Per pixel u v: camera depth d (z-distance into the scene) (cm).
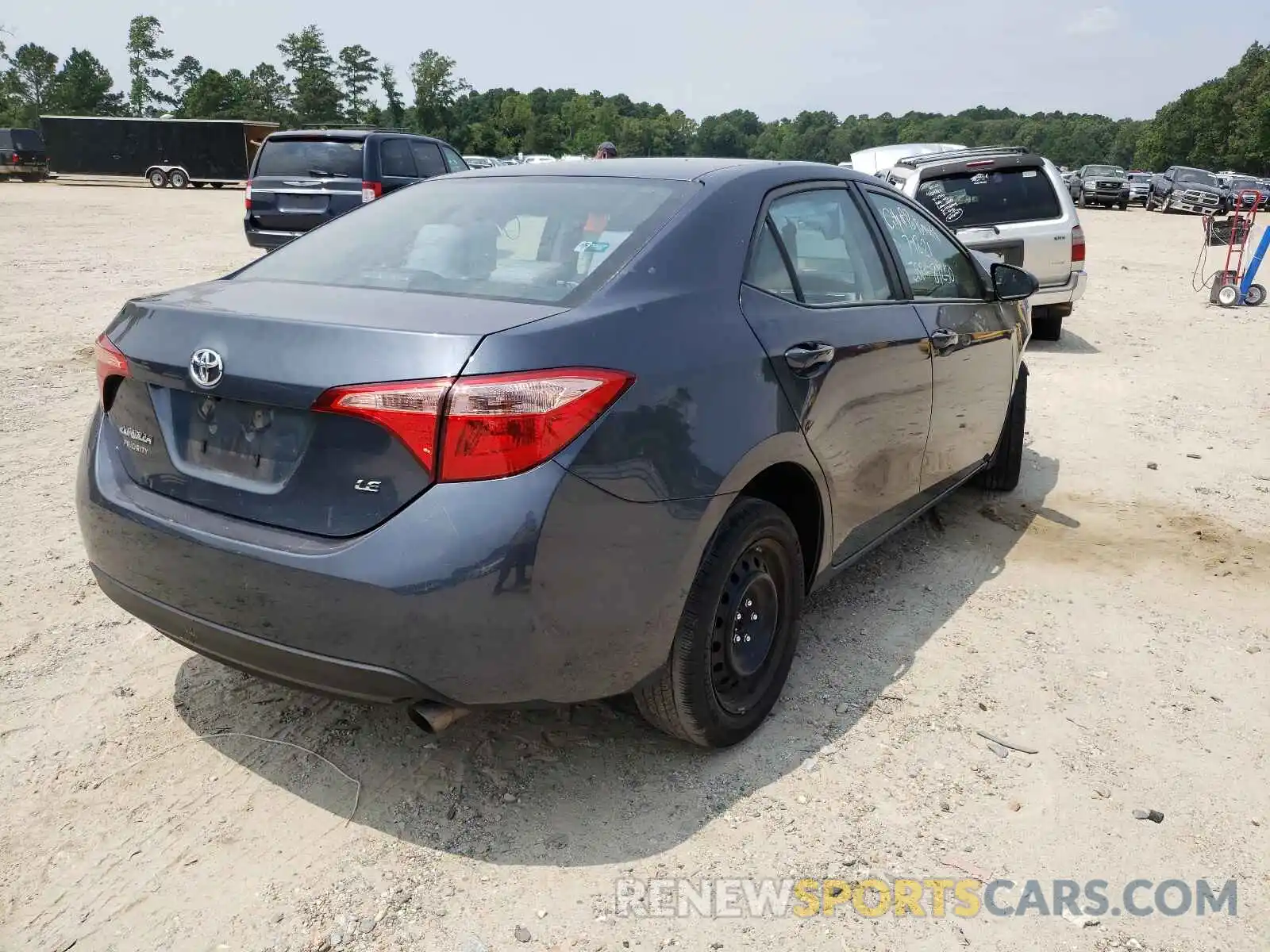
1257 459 634
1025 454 637
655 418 247
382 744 301
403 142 1291
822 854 260
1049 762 304
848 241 360
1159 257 2028
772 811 276
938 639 381
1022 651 373
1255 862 262
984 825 273
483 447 221
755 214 313
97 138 3841
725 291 287
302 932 230
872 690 341
